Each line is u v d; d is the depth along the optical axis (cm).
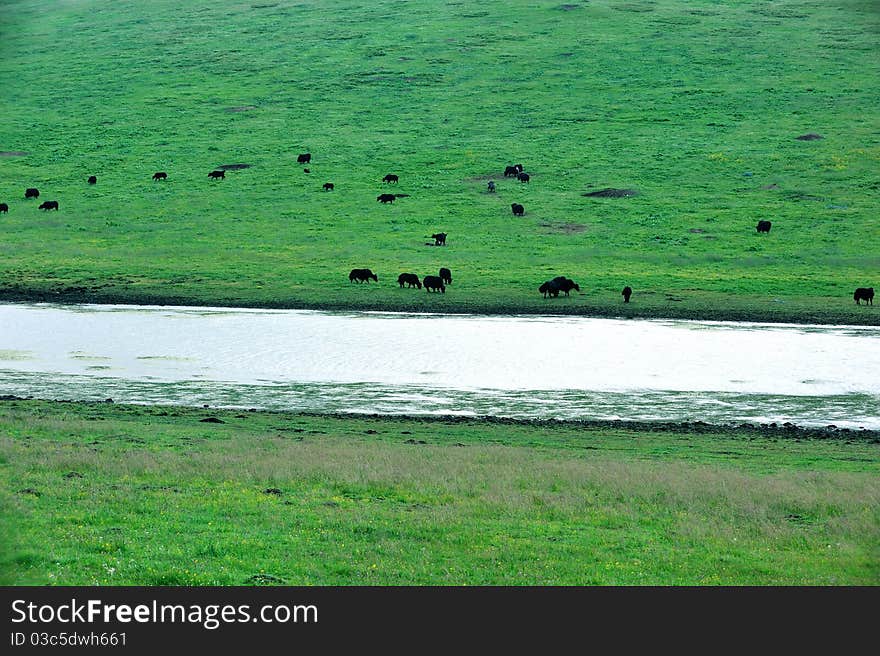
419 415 6788
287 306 12812
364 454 4925
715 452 5538
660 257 16438
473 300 13150
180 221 19088
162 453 4800
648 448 5619
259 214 19550
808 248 17025
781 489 4309
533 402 7350
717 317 12188
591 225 18575
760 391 7906
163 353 9381
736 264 16038
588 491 4278
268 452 4944
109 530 3456
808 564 3369
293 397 7412
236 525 3588
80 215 19475
